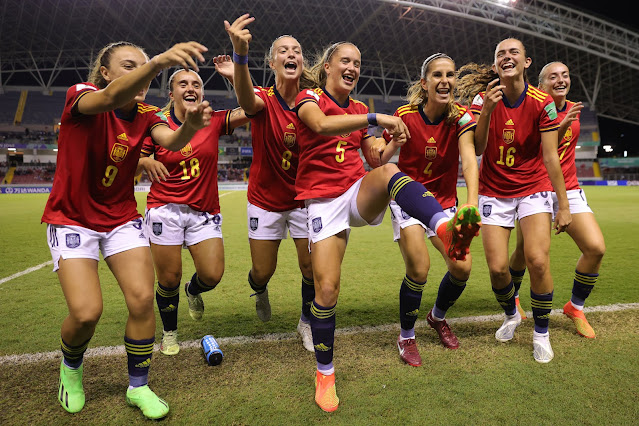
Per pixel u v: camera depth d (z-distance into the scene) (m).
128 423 1.92
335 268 2.15
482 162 2.92
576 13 32.38
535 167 2.78
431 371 2.36
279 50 2.72
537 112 2.68
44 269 5.15
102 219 2.04
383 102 41.41
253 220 3.04
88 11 30.72
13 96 36.38
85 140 1.91
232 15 33.03
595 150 40.25
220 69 2.95
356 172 2.30
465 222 1.51
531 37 34.00
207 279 2.93
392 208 2.60
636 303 3.48
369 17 31.95
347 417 1.91
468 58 37.25
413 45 36.62
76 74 38.97
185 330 3.14
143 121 2.15
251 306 3.71
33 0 29.31
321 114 2.02
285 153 2.86
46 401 2.12
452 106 2.53
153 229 2.77
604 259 5.36
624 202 15.27
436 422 1.85
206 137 2.88
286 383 2.27
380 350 2.67
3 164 34.66
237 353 2.69
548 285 2.49
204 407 2.03
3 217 11.28
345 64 2.30
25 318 3.34
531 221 2.68
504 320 2.95
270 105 2.87
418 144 2.64
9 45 33.16
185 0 31.02
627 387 2.13
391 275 4.79
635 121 43.91
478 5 31.06
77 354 2.02
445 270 5.03
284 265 5.39
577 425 1.82
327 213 2.21
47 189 28.91
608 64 35.75
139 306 1.99
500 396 2.06
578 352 2.57
